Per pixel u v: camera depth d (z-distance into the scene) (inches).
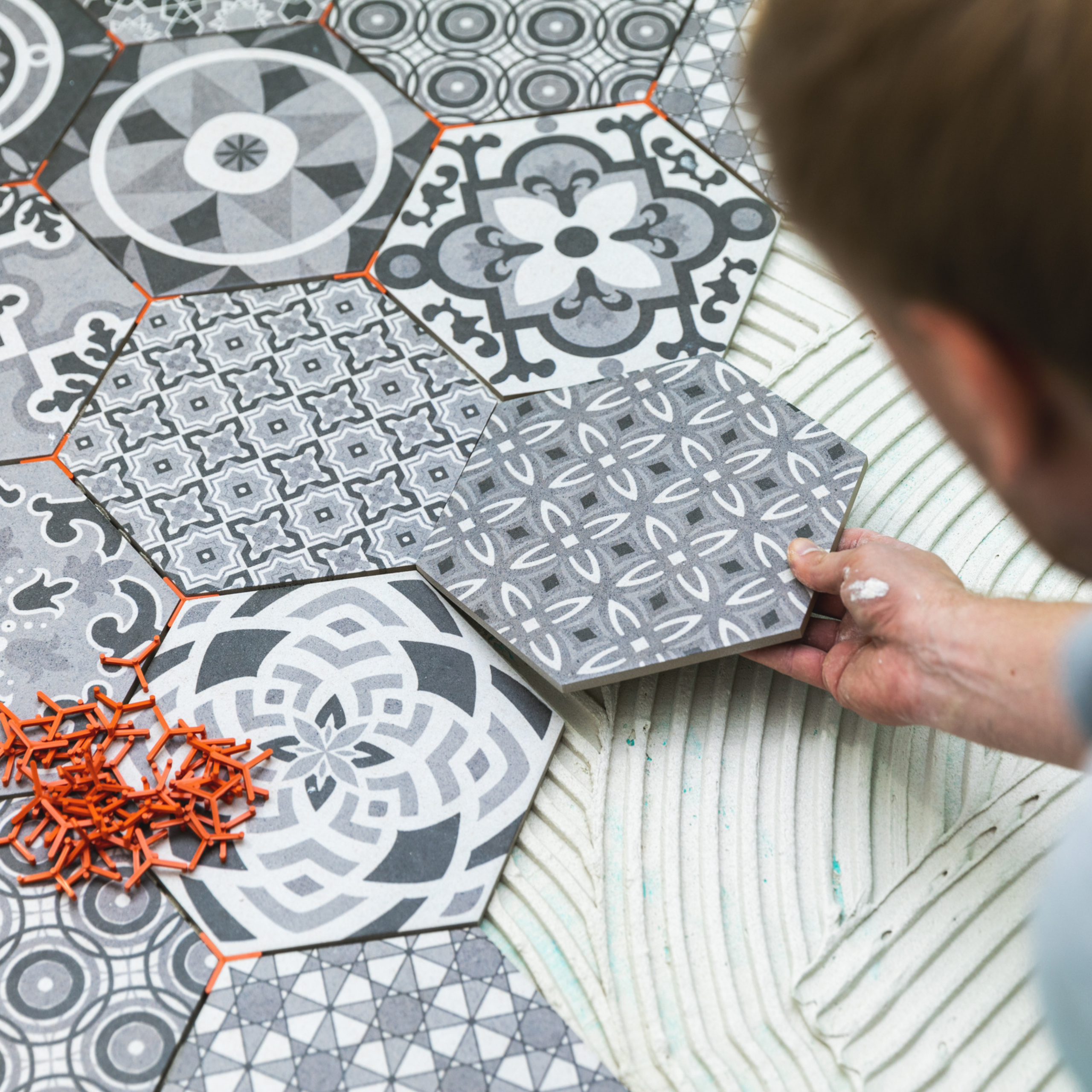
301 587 58.0
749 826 51.6
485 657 55.8
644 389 60.4
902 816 52.1
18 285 67.7
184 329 66.2
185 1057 46.6
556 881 51.1
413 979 48.5
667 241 68.7
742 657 56.2
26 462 61.9
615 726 53.9
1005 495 12.1
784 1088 45.2
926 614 45.6
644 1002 47.1
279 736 53.7
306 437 62.5
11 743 52.5
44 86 75.3
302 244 69.2
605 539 55.8
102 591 57.8
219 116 74.1
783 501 55.8
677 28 77.1
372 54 76.7
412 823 51.8
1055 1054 46.0
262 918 49.5
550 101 74.6
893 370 63.4
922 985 47.8
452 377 64.2
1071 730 40.4
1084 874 13.2
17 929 48.9
